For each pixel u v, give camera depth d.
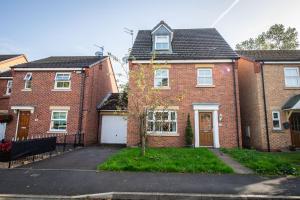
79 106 16.83
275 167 8.60
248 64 16.53
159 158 9.95
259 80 15.11
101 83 20.47
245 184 6.86
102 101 20.59
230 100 14.91
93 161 10.13
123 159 9.77
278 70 15.23
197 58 15.30
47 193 6.04
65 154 12.09
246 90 16.94
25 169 8.56
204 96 15.04
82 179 7.29
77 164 9.50
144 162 9.26
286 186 6.68
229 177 7.64
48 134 16.52
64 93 17.16
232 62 15.35
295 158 11.00
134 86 14.50
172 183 6.90
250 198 5.83
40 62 18.89
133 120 14.81
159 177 7.57
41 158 10.84
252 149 14.41
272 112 14.68
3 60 25.11
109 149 14.41
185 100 15.02
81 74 17.34
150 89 12.64
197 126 14.59
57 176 7.62
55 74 17.56
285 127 14.28
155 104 11.77
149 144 14.51
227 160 10.29
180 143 14.47
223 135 14.41
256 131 15.15
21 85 17.69
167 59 15.34
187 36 18.55
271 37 29.67
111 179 7.29
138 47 16.92
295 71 15.27
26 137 16.70
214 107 14.62
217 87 15.11
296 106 13.48
